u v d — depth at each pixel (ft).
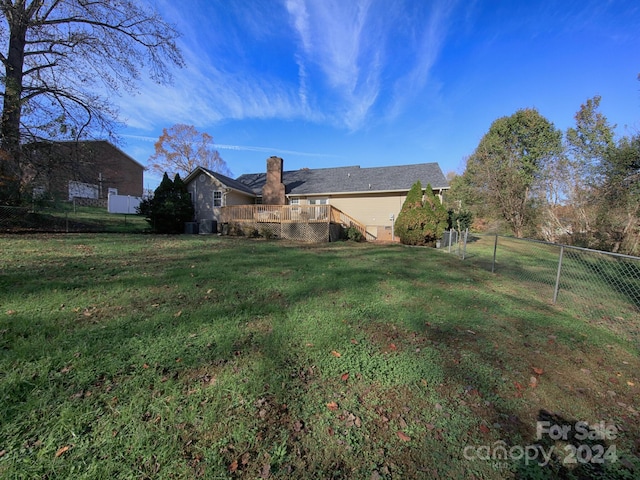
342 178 61.46
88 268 18.24
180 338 9.46
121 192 88.79
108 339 9.16
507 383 7.84
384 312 12.62
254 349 8.98
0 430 5.45
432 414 6.52
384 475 4.97
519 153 76.33
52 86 37.63
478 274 22.58
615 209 40.06
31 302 11.94
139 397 6.57
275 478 4.82
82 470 4.79
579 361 9.23
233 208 52.34
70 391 6.66
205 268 19.94
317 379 7.63
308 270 20.90
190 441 5.47
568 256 34.04
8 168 34.01
